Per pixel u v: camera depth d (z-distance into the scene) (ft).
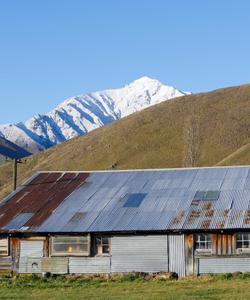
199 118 569.64
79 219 144.15
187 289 108.78
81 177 167.02
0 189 562.66
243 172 153.58
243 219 132.16
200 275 132.05
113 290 111.65
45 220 146.30
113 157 550.36
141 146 551.18
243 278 122.62
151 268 135.54
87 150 583.58
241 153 437.99
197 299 94.12
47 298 101.91
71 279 131.64
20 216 150.30
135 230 135.54
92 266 139.33
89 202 151.64
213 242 132.87
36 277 134.92
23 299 101.09
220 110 580.30
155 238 136.36
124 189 155.33
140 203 146.51
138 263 136.46
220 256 131.64
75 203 152.25
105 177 164.35
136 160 531.09
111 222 140.36
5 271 144.87
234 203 139.23
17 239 145.59
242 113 567.18
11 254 145.38
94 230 138.41
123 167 526.57
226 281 119.55
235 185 147.33
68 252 141.49
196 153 376.89
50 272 141.18
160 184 154.71
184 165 375.45
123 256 137.69
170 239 135.44
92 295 104.63
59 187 163.02
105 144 579.48
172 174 159.02
